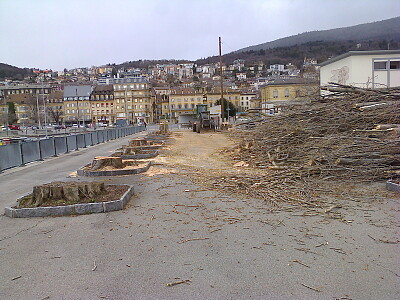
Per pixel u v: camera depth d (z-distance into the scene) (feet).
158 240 16.57
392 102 33.68
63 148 67.56
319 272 12.90
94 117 385.91
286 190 25.76
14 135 162.30
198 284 12.19
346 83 102.06
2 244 16.66
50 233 17.99
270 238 16.49
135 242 16.38
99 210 21.47
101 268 13.66
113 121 383.65
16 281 12.80
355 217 19.40
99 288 12.08
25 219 20.58
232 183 28.66
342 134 33.04
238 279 12.48
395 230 17.13
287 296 11.28
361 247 15.15
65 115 383.04
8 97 387.14
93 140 91.76
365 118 33.55
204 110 153.48
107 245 16.08
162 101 395.75
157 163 43.45
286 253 14.69
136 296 11.50
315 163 30.50
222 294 11.49
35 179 36.65
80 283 12.49
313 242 15.88
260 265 13.58
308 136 36.47
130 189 25.73
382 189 25.66
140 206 22.86
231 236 16.90
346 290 11.60
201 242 16.19
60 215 21.08
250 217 19.93
